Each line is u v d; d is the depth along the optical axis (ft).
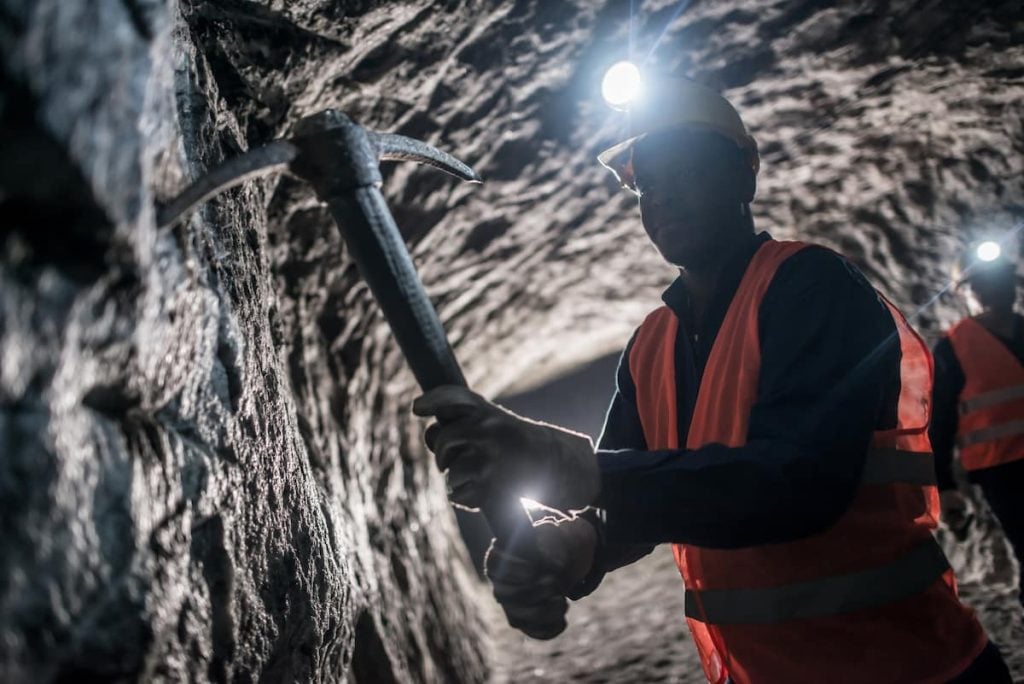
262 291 5.36
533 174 10.88
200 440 3.50
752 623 4.13
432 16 7.53
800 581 4.03
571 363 25.22
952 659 4.05
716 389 4.15
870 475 4.00
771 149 11.79
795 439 3.57
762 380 3.91
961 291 9.72
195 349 3.42
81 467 2.63
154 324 2.98
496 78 8.91
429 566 14.12
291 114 7.39
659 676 11.41
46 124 2.30
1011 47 10.21
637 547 4.67
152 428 3.13
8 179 2.30
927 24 9.95
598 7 8.68
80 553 2.59
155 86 2.90
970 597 12.07
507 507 3.34
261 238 6.12
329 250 9.08
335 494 8.14
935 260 13.07
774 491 3.46
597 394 29.91
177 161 3.29
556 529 4.05
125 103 2.64
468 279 12.93
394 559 11.56
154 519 3.04
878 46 10.16
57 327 2.49
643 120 4.42
